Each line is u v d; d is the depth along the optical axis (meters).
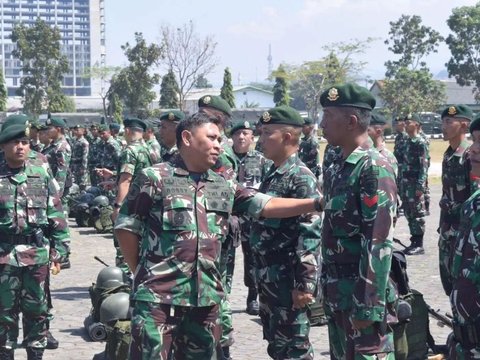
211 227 5.09
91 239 16.97
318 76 92.81
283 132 6.31
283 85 107.06
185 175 5.10
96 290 8.54
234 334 8.75
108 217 17.89
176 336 5.10
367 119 5.21
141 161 9.73
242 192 5.38
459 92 125.88
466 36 96.94
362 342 5.09
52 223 7.33
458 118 8.62
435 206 23.47
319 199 5.36
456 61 98.06
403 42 107.06
